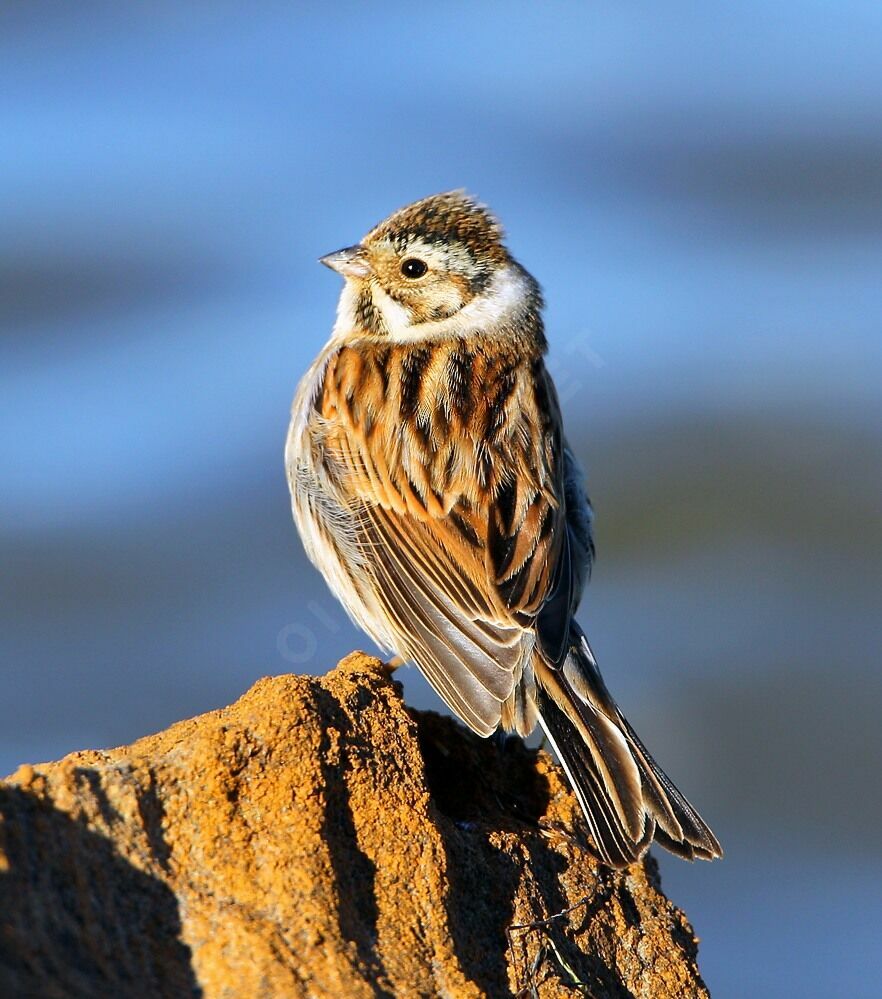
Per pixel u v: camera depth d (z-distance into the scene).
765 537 28.03
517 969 8.84
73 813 7.73
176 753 8.28
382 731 8.97
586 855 9.69
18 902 7.14
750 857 20.06
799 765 21.78
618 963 9.41
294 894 7.99
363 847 8.56
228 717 8.73
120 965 7.31
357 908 8.32
